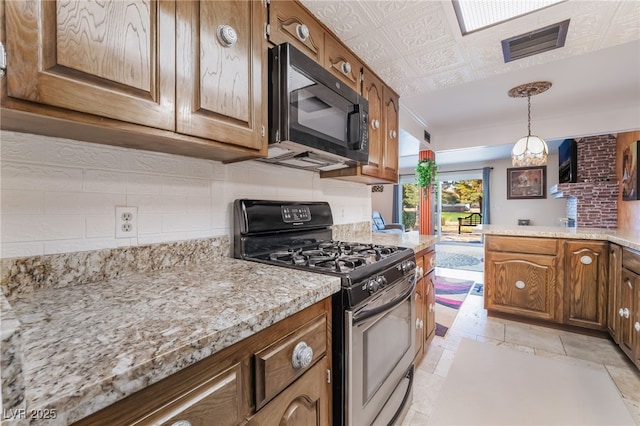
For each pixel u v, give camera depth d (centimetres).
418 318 191
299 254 143
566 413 156
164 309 70
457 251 738
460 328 266
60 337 55
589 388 176
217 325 61
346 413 100
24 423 35
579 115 381
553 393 172
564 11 145
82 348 51
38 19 59
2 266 76
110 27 70
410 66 198
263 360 71
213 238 131
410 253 159
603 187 502
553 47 176
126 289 86
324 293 92
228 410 63
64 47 62
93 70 67
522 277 275
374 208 984
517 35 165
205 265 121
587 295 248
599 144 517
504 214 761
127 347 51
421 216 488
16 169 80
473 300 345
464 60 191
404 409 146
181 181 120
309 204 174
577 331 256
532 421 150
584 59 244
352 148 155
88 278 92
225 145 101
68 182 89
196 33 89
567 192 539
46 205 85
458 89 304
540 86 296
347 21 151
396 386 138
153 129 80
